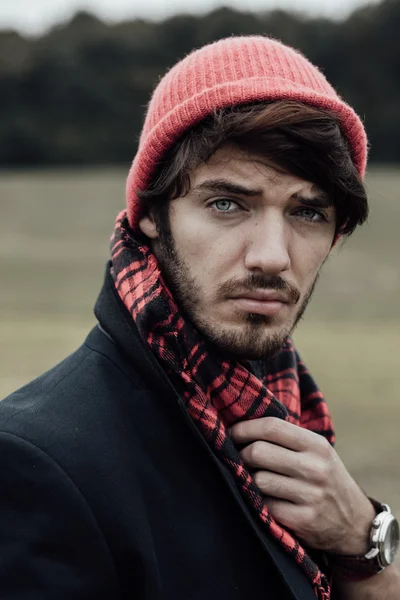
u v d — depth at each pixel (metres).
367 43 64.62
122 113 66.81
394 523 1.62
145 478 1.39
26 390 1.46
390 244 25.55
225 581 1.39
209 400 1.48
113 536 1.31
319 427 1.85
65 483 1.28
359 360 10.91
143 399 1.46
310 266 1.50
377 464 5.95
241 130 1.36
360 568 1.60
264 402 1.52
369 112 62.72
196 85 1.44
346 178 1.47
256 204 1.42
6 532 1.27
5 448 1.30
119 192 37.72
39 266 22.77
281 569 1.39
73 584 1.25
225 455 1.43
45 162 64.88
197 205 1.43
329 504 1.51
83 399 1.41
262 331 1.42
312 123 1.39
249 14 72.44
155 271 1.46
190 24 70.75
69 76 66.62
